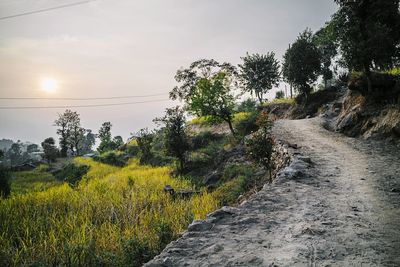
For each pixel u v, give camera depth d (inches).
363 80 823.7
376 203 283.3
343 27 785.6
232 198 610.5
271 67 2066.9
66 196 645.3
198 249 194.4
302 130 938.1
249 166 783.7
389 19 821.9
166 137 1074.1
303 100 1637.6
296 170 406.0
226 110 1291.8
